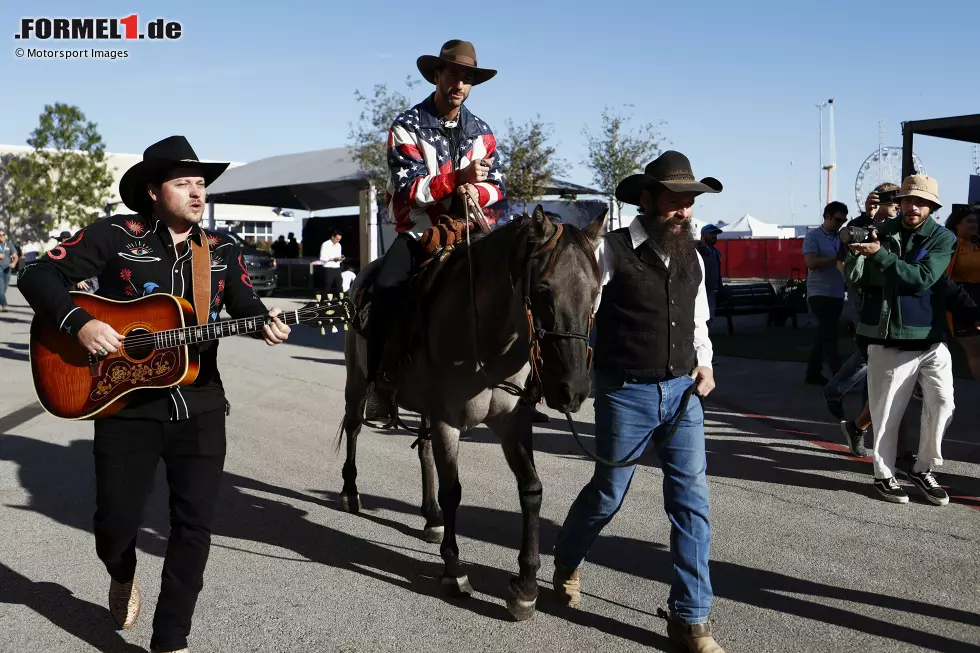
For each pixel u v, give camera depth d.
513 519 5.09
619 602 3.90
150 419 3.19
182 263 3.29
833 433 7.09
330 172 26.44
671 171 3.36
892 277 5.05
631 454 3.46
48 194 36.25
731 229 31.98
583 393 3.05
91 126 37.41
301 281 28.70
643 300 3.36
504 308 3.43
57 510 5.27
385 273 4.27
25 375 10.55
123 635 3.61
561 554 3.76
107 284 3.23
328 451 6.81
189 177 3.22
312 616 3.78
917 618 3.69
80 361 3.17
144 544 4.68
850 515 5.05
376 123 23.89
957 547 4.51
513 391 3.55
